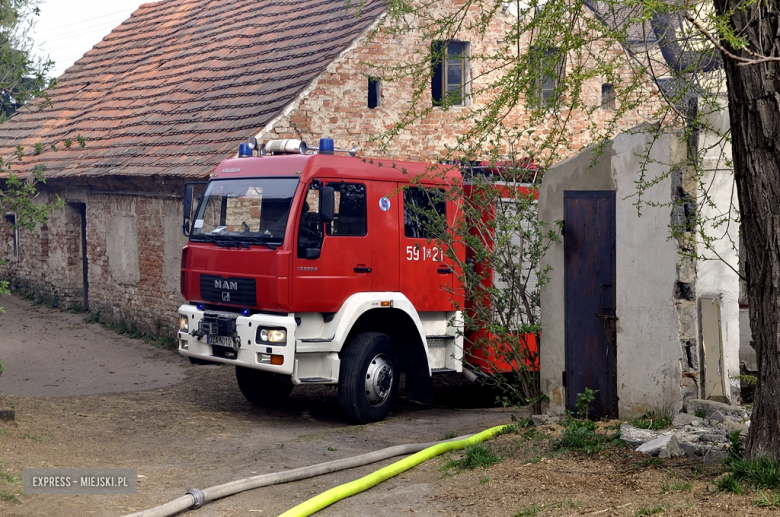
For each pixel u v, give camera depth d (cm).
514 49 1594
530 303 984
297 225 919
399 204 1000
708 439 614
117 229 1703
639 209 696
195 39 2033
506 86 634
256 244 936
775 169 504
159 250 1548
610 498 528
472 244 932
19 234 2167
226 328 947
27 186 944
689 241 687
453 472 660
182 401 1104
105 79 2175
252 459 784
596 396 786
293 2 1873
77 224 1922
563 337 834
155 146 1592
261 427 949
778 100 498
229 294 963
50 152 1903
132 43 2314
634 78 596
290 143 1007
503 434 790
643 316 728
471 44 1589
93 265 1814
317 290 928
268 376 1084
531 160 969
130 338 1602
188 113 1647
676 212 689
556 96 611
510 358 932
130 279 1656
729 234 709
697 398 698
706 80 681
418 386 1070
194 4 2311
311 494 653
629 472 577
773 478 496
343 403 957
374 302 961
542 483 582
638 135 726
